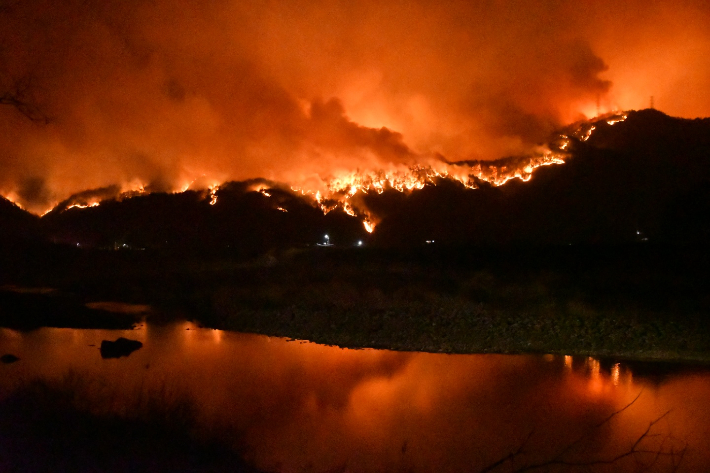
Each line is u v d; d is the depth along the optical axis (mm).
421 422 11547
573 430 11094
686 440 10414
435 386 14531
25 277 42438
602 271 34969
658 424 11305
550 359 17969
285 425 11180
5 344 18859
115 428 8125
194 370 15703
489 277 32562
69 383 10000
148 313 27500
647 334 20391
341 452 9719
